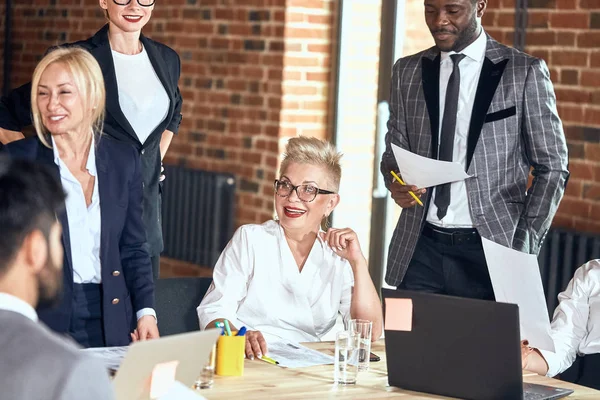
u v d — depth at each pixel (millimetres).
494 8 5355
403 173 3775
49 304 1577
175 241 7277
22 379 1394
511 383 2439
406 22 6254
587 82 4996
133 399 1995
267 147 6617
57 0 8164
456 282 3889
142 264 3213
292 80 6484
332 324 3268
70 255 3016
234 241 3174
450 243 3861
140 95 4062
